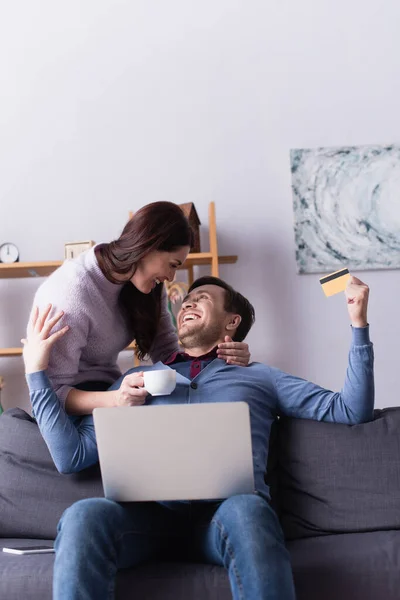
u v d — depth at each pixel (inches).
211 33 133.1
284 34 133.0
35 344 68.3
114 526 55.0
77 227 129.1
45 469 71.7
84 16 133.3
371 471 69.4
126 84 132.3
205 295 78.3
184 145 130.9
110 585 52.6
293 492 70.9
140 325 80.4
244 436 56.4
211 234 121.0
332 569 57.6
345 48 132.4
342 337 126.3
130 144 131.0
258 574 49.6
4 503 71.4
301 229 128.3
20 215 129.5
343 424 71.7
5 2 133.7
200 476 57.3
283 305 127.3
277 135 130.8
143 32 133.5
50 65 132.9
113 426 56.6
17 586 56.1
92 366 78.2
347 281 71.0
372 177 129.1
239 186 129.9
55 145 131.0
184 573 56.6
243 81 132.0
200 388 70.7
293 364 126.0
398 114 131.0
